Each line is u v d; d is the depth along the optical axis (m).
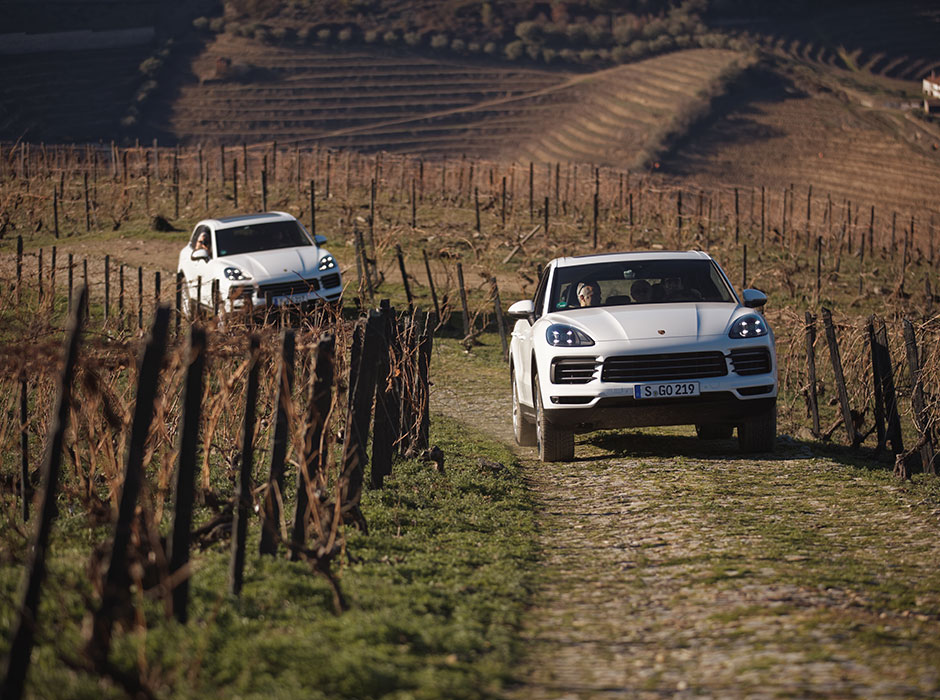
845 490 32.38
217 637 16.75
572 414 35.59
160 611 17.69
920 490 32.59
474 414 54.59
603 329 35.81
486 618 19.86
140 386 16.59
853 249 140.12
